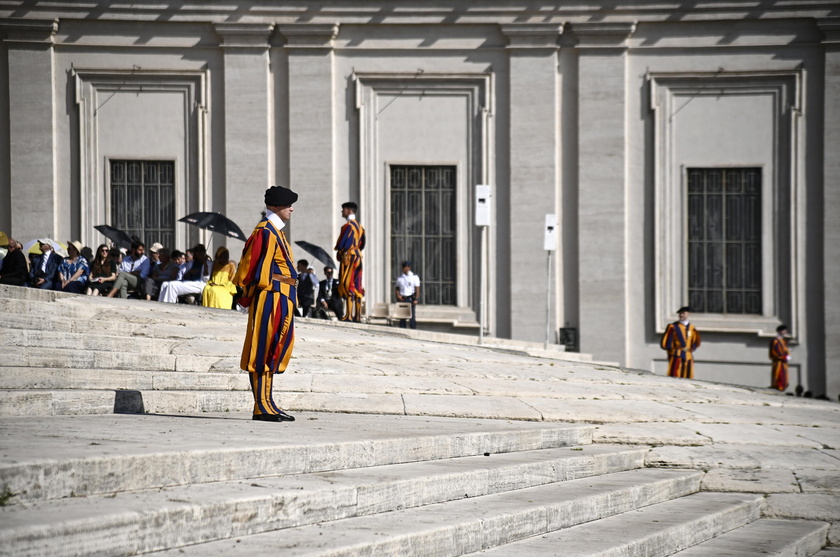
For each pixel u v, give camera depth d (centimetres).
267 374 774
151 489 472
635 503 720
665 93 2472
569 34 2480
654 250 2467
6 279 1755
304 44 2484
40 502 420
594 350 2459
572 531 607
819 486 831
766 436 992
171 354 987
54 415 698
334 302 2202
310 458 574
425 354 1330
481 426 844
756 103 2453
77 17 2480
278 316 769
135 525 404
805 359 2430
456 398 1019
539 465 708
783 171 2445
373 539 458
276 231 777
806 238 2436
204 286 1722
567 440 881
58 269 1864
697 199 2484
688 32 2456
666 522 656
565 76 2486
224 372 971
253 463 533
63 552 375
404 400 978
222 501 446
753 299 2469
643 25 2464
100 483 449
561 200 2488
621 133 2458
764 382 2452
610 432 938
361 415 909
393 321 2386
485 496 633
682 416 1073
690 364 2141
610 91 2462
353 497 521
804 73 2425
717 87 2458
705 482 845
